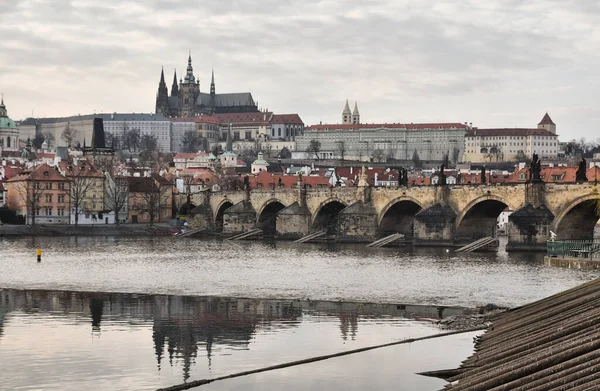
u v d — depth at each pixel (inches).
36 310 5354.3
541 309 4379.9
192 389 3395.7
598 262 7485.2
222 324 4822.8
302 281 7209.6
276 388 3408.0
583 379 2667.3
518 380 2891.2
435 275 7647.6
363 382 3479.3
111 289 6614.2
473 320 4894.2
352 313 5290.4
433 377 3540.8
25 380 3499.0
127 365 3767.2
